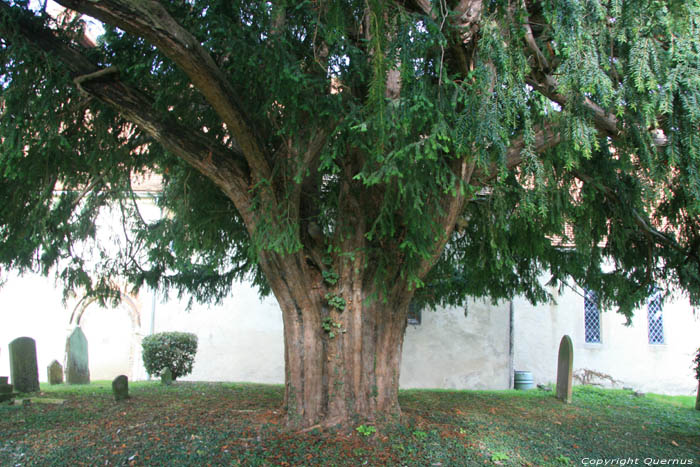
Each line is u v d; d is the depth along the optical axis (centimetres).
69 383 1103
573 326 1465
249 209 540
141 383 1108
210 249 771
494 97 403
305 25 467
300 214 641
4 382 870
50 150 513
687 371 1463
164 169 694
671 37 390
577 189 661
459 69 509
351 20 481
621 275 834
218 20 399
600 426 753
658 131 520
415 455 545
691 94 399
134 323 1395
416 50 400
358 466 512
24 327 1410
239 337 1391
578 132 425
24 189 580
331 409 608
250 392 945
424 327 1400
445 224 561
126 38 504
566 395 960
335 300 620
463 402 908
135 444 568
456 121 421
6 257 752
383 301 596
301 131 488
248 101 535
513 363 1398
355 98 456
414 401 888
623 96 421
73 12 527
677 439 697
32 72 468
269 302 1403
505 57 388
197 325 1398
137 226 915
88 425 664
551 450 606
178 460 517
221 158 542
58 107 503
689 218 669
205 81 443
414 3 524
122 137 600
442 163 464
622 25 401
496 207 599
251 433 592
